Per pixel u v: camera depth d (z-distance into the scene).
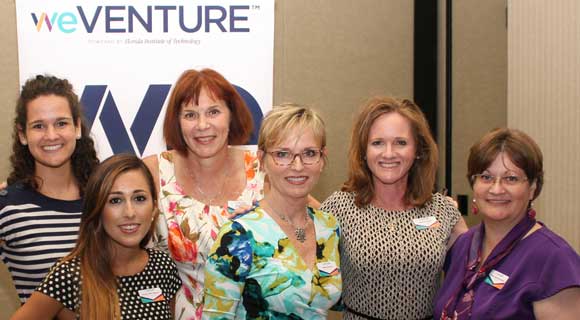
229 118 2.28
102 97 3.37
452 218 2.12
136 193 1.82
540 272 1.62
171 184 2.26
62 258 1.84
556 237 1.68
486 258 1.77
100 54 3.35
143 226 1.84
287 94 3.53
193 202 2.23
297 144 1.73
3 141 3.46
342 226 2.07
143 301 1.83
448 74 3.37
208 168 2.27
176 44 3.36
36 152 2.06
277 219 1.79
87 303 1.72
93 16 3.34
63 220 2.10
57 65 3.35
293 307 1.70
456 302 1.80
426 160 2.08
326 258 1.82
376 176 2.04
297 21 3.51
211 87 2.20
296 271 1.70
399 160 1.99
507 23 2.94
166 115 2.27
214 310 1.67
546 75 2.57
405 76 3.56
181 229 2.19
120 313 1.76
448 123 3.37
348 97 3.55
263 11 3.38
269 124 1.77
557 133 2.48
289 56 3.51
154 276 1.89
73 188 2.20
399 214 2.06
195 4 3.35
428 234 2.02
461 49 3.26
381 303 2.00
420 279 1.99
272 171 1.76
